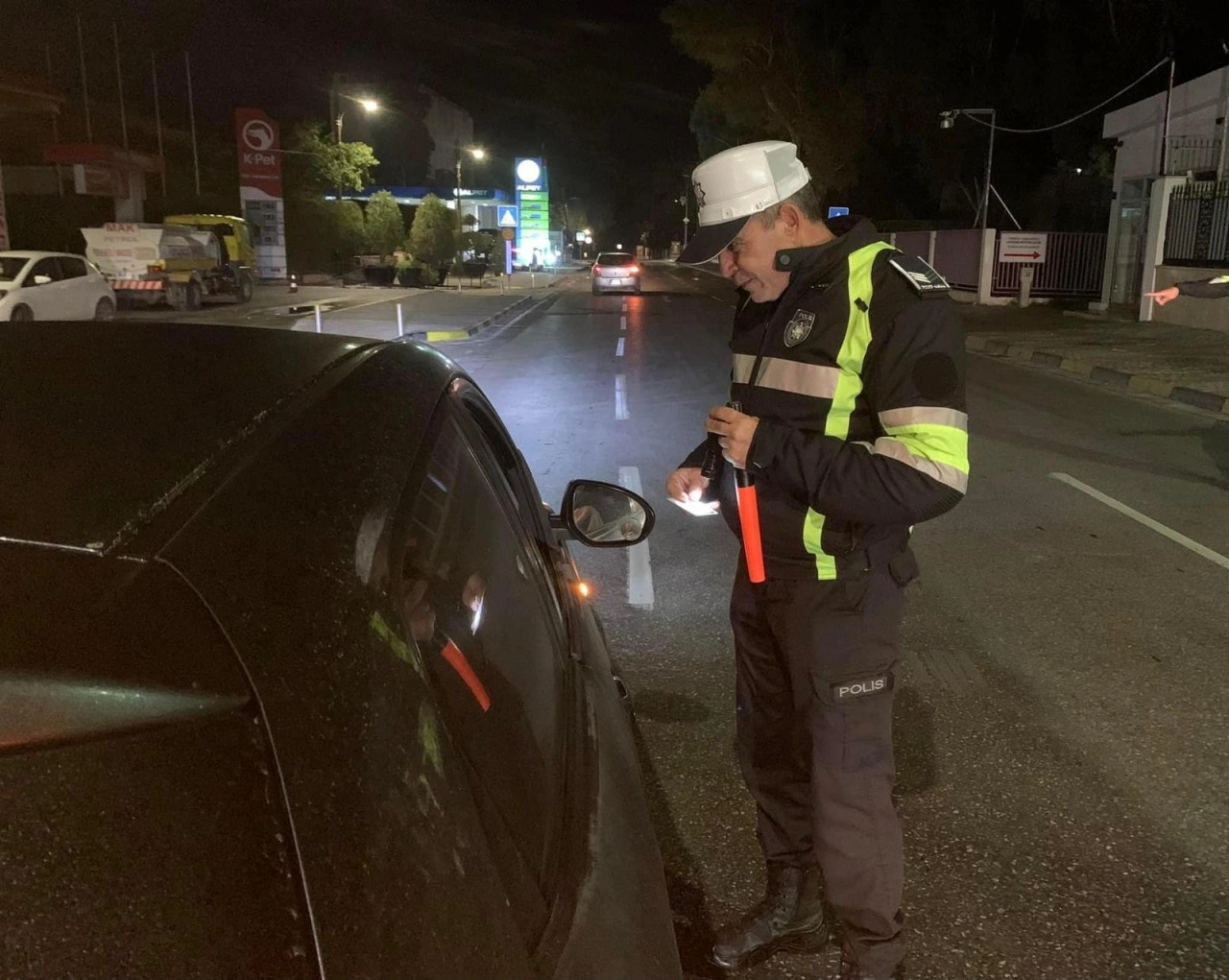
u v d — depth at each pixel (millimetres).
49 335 1648
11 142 33406
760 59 45375
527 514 2270
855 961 2264
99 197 32969
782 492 2139
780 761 2480
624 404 11336
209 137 41969
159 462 1150
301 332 1848
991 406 11227
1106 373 13141
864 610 2141
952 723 3930
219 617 921
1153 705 4070
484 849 1031
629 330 20547
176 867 814
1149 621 4938
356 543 1090
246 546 1014
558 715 1668
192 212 37000
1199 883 2963
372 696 952
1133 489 7480
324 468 1213
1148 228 19125
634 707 4074
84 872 801
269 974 800
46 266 17312
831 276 2043
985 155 33719
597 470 8078
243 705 873
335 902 832
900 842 2211
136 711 849
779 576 2178
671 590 5391
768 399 2131
